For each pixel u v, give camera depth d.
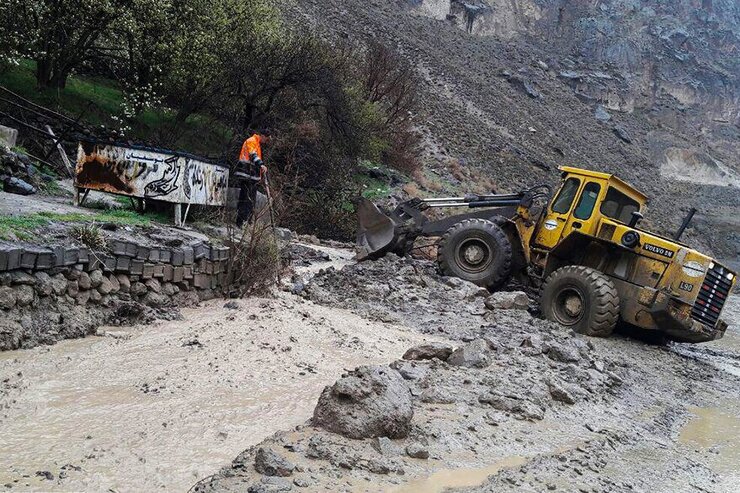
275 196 11.84
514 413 6.62
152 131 20.92
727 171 93.38
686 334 12.67
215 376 6.24
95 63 22.59
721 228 68.38
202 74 20.81
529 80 84.88
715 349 15.38
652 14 116.31
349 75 29.41
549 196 14.91
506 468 5.20
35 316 6.57
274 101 23.52
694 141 97.62
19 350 6.21
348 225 22.02
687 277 12.42
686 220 14.18
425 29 83.06
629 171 76.06
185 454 4.59
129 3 19.12
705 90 108.88
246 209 12.59
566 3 108.06
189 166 10.84
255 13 23.97
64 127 16.89
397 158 33.09
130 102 20.14
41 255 6.66
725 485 5.93
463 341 9.90
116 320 7.50
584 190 13.84
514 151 54.69
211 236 10.84
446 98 61.34
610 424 7.10
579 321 12.38
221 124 23.83
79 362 6.12
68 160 14.57
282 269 11.64
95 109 19.77
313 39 24.83
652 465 6.07
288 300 10.23
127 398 5.45
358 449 4.96
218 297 9.59
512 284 15.16
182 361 6.52
